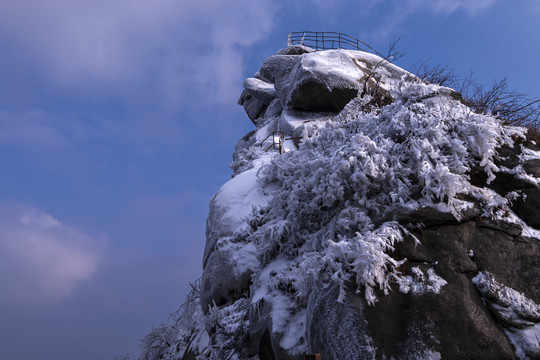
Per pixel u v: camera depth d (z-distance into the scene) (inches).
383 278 179.8
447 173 196.1
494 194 202.7
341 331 176.1
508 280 179.0
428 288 177.5
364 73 575.2
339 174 221.3
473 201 200.7
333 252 195.8
